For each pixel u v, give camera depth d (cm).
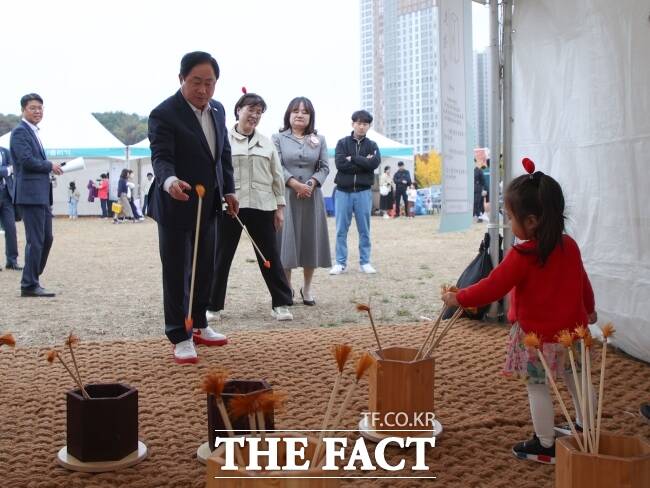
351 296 726
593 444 226
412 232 1662
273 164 568
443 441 303
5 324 589
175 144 437
